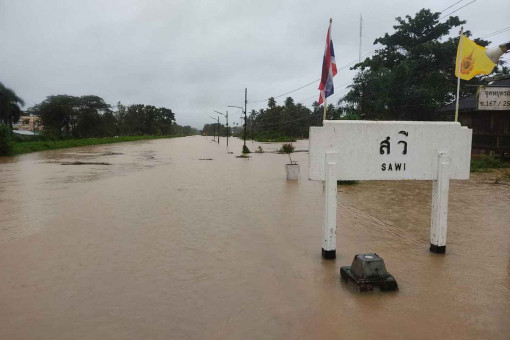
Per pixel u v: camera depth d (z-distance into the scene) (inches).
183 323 165.6
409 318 169.2
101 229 320.5
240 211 391.5
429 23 1430.9
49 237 297.0
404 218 354.0
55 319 168.9
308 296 191.6
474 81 1323.8
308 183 605.0
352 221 343.0
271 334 156.8
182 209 402.0
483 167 788.6
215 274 220.8
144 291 197.6
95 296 191.8
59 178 682.8
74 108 2704.2
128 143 2628.0
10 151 1279.5
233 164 995.3
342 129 237.6
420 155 246.5
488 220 343.9
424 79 1355.8
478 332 157.6
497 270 225.5
